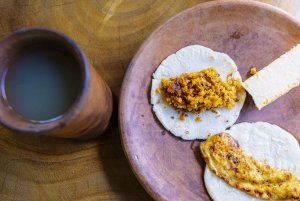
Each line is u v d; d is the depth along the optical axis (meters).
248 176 0.37
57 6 0.41
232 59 0.39
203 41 0.39
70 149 0.39
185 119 0.38
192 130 0.38
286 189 0.36
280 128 0.38
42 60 0.30
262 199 0.37
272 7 0.38
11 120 0.27
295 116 0.38
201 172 0.38
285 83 0.38
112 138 0.39
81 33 0.40
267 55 0.39
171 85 0.37
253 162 0.37
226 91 0.37
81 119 0.29
